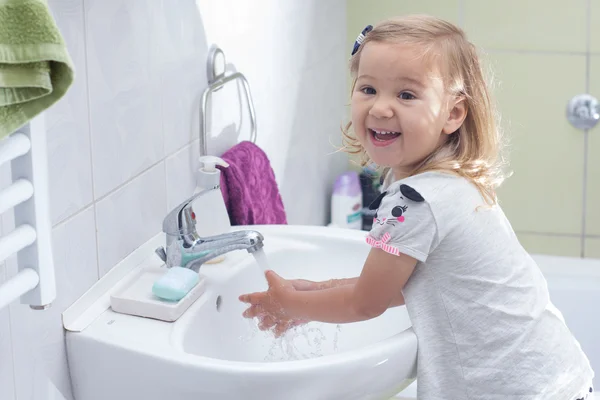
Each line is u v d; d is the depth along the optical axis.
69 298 1.27
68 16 1.20
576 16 2.57
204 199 1.51
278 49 2.11
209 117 1.69
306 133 2.38
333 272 1.58
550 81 2.62
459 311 1.25
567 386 1.29
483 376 1.25
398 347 1.21
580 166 2.67
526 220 2.74
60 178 1.22
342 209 2.61
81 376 1.27
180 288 1.32
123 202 1.40
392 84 1.24
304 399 1.15
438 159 1.29
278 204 1.90
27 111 0.94
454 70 1.27
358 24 2.69
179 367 1.17
